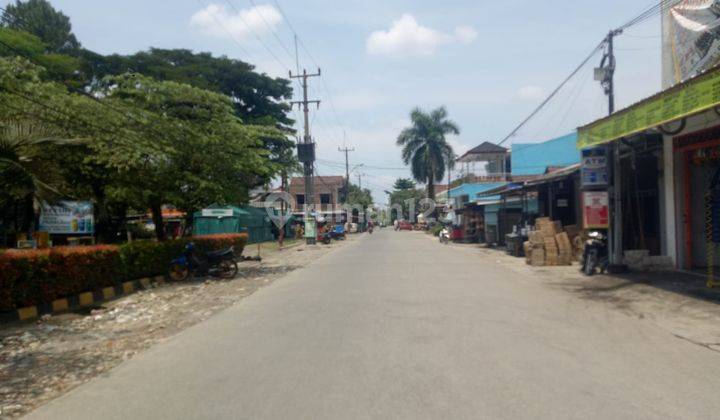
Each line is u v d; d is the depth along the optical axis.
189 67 36.94
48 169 12.84
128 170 16.42
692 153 14.20
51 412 5.51
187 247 17.55
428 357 6.84
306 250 33.22
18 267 10.96
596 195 15.70
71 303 12.70
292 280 16.48
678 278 13.33
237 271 18.55
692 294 11.22
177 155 16.88
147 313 11.73
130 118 16.34
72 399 5.87
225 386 6.02
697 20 13.77
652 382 5.83
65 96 15.80
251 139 18.62
